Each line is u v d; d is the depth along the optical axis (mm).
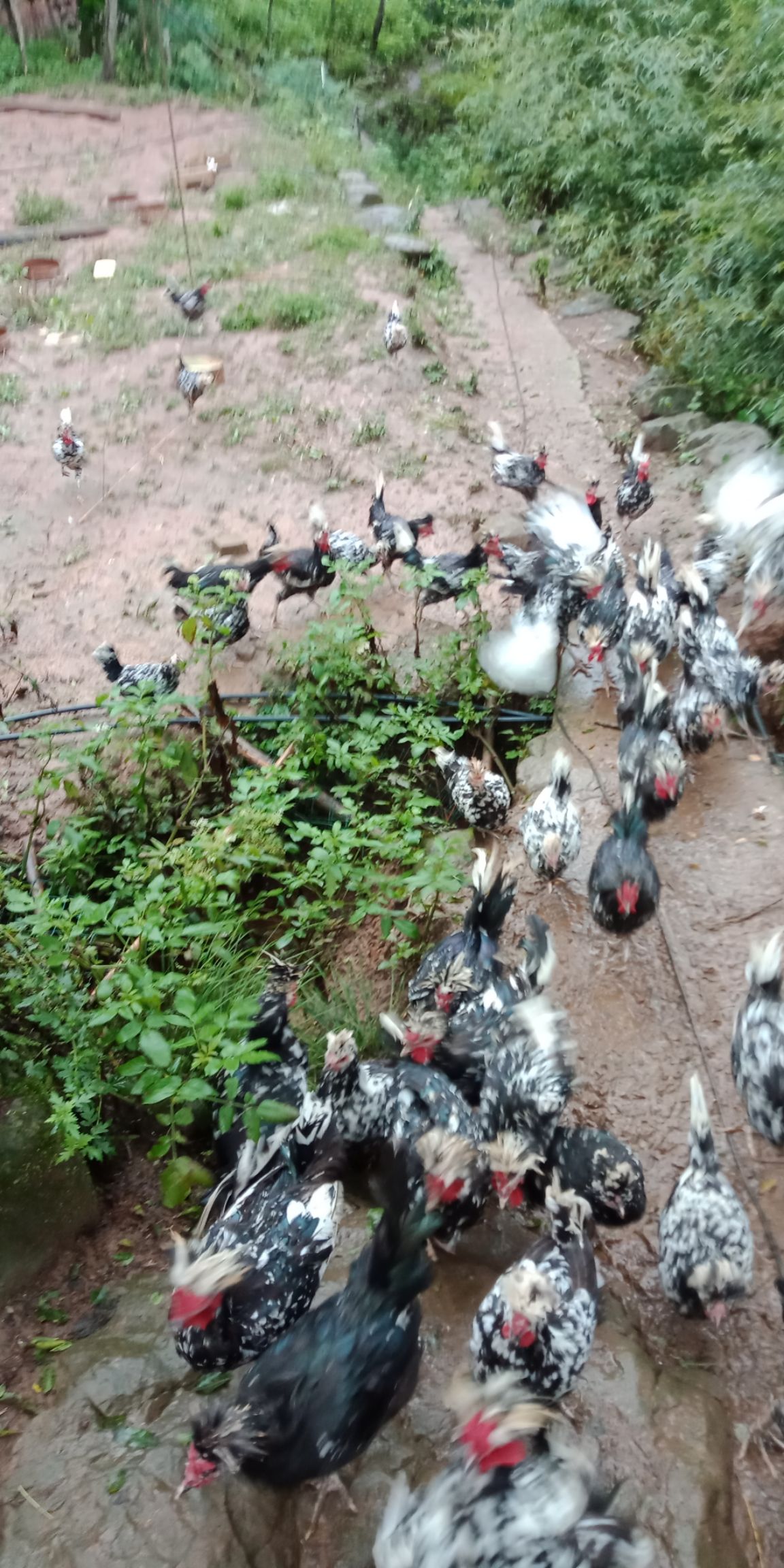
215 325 6172
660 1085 2400
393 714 3316
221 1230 1802
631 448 5125
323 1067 2367
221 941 2500
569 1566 1339
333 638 3508
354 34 11539
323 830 3236
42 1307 2010
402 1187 1672
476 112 8641
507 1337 1639
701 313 5352
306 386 5645
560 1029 2146
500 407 5652
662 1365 1880
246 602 3832
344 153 8984
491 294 7020
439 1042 2145
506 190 8180
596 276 6996
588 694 3654
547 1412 1408
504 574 4043
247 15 11125
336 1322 1596
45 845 2973
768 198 4918
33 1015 2256
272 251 7035
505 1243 2064
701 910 2793
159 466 5000
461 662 3650
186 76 10039
